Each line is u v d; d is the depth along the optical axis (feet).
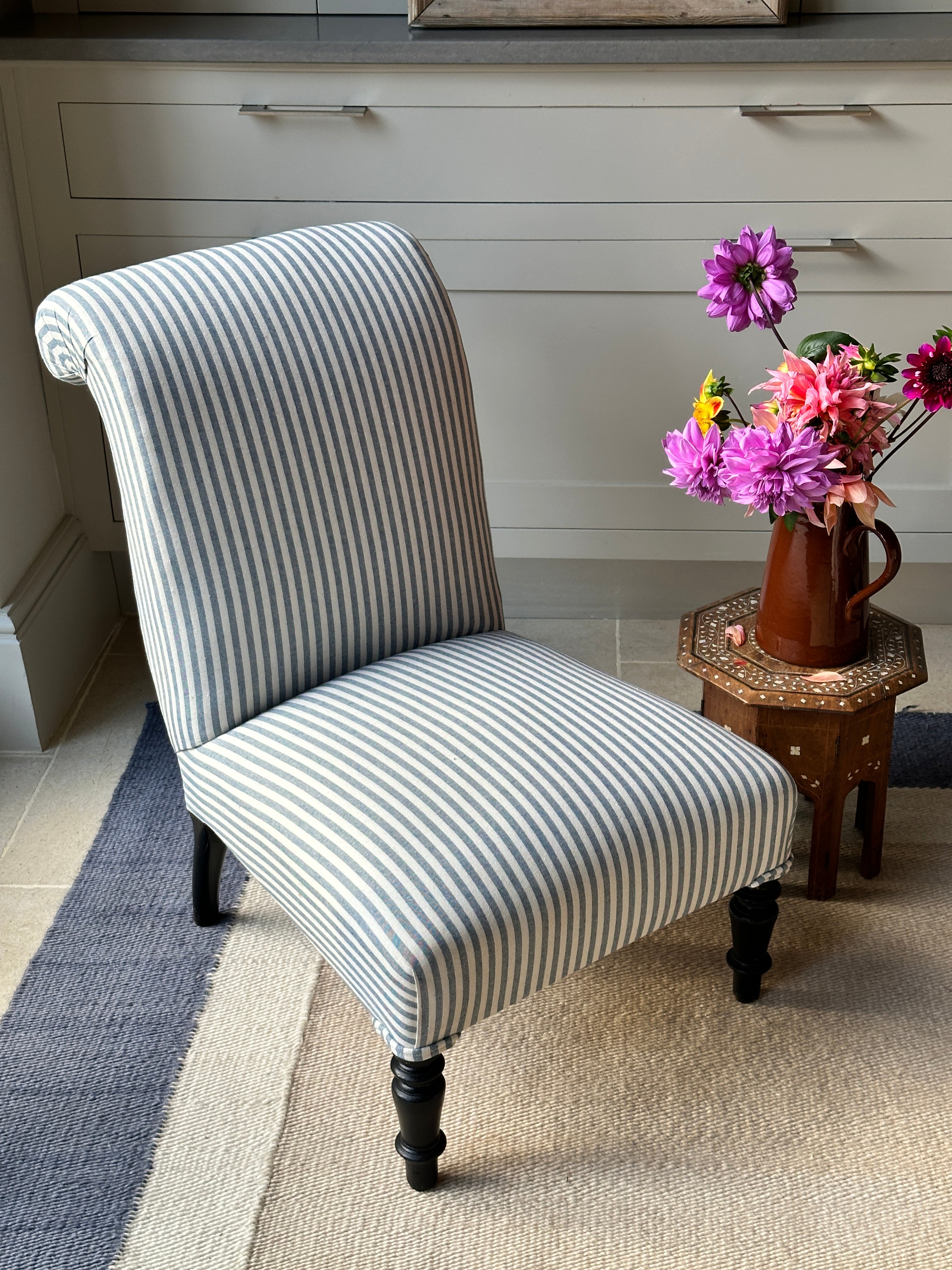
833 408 4.77
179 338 4.59
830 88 6.31
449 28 6.64
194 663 4.68
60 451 7.39
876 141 6.42
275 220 6.77
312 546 4.83
